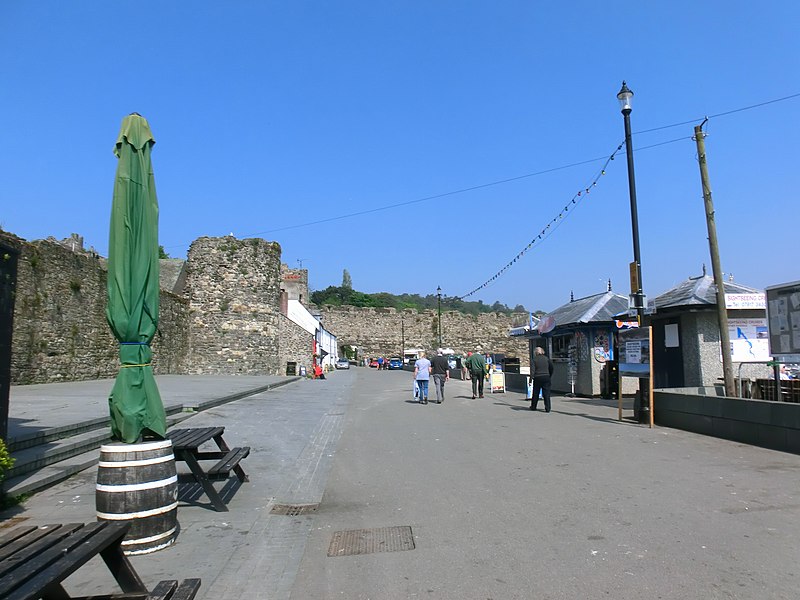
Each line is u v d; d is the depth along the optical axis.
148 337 5.62
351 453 9.85
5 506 6.40
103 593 4.34
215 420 13.38
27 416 10.56
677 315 15.05
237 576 4.66
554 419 13.57
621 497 6.54
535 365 15.55
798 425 8.54
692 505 6.13
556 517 5.89
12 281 6.37
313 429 12.54
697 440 10.02
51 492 7.12
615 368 18.70
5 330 6.23
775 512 5.83
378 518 6.17
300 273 69.62
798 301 10.11
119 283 5.46
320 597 4.25
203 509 6.64
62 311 20.19
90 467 8.42
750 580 4.23
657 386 16.00
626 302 19.55
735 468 7.79
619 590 4.12
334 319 71.00
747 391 11.91
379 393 23.34
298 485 7.74
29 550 3.31
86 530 3.70
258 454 9.81
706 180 12.40
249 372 32.78
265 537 5.63
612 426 12.06
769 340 10.63
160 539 5.24
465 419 14.01
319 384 29.56
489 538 5.36
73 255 20.88
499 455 9.25
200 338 32.28
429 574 4.58
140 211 5.70
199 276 32.66
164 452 5.40
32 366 18.59
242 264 33.16
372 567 4.79
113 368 23.58
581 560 4.72
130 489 5.15
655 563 4.59
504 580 4.39
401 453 9.72
